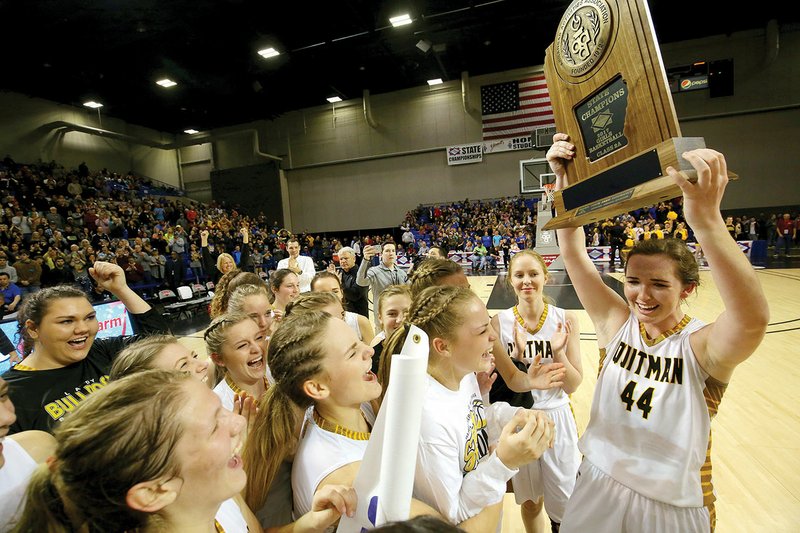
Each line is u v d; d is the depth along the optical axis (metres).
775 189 15.10
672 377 1.06
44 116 15.66
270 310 2.03
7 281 6.88
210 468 0.62
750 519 2.10
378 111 19.00
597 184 0.94
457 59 16.09
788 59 14.53
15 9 9.43
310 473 0.88
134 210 14.90
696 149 0.77
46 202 12.60
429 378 1.01
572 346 1.94
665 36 14.97
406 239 16.83
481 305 1.05
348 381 0.92
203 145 21.31
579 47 0.97
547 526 2.20
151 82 14.46
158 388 0.61
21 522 0.61
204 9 10.45
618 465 1.10
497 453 0.84
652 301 1.07
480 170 17.97
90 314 1.67
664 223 13.16
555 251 12.22
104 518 0.57
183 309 9.03
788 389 3.63
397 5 11.67
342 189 19.89
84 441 0.55
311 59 14.28
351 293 4.50
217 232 14.14
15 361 3.86
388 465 0.57
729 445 2.79
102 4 9.62
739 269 0.82
